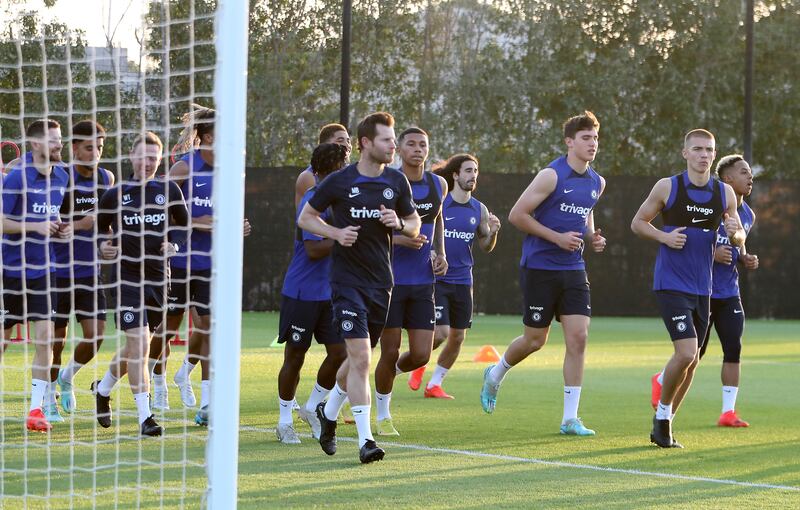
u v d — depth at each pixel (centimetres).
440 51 4609
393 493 905
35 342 1182
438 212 1334
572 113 4622
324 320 1175
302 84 4366
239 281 733
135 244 1276
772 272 3684
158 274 1298
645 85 4675
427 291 1331
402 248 1312
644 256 3644
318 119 4353
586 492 926
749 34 3678
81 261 1327
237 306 731
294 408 1448
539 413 1459
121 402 1453
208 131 1365
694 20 4622
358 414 1045
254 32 4281
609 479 989
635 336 2945
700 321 1252
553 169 1325
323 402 1180
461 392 1708
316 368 1998
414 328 1341
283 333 1177
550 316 1336
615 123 4619
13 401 1431
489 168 4588
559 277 1322
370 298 1059
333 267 1070
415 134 1305
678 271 1237
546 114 4681
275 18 4291
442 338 1585
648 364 2191
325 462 1055
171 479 945
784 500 903
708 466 1070
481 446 1173
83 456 1055
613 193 3638
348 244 1023
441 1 4588
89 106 2436
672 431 1325
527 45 4656
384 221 1035
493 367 1412
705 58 4656
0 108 2416
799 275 3681
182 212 1291
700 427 1364
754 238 3684
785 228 3678
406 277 1313
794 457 1130
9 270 1266
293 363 1177
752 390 1800
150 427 1173
